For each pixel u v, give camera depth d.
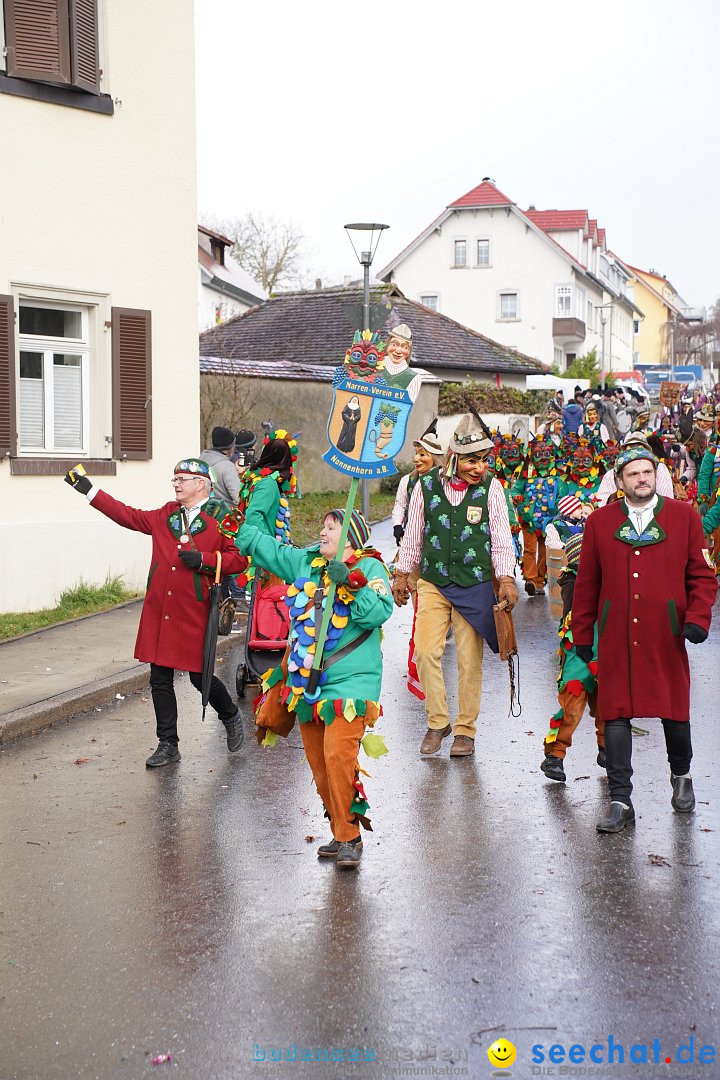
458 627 7.70
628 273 82.94
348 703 5.57
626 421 24.23
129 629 11.44
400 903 5.16
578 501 8.51
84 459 13.01
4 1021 4.14
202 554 7.23
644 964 4.55
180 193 13.91
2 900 5.23
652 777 7.11
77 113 12.84
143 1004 4.25
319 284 60.75
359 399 6.48
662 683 6.16
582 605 6.42
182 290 14.00
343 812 5.60
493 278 62.88
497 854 5.77
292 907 5.13
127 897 5.25
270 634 8.88
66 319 13.16
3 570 12.19
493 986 4.37
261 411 25.78
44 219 12.60
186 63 13.88
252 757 7.61
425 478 7.80
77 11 12.63
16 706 8.35
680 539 6.20
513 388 38.06
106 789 6.88
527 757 7.59
